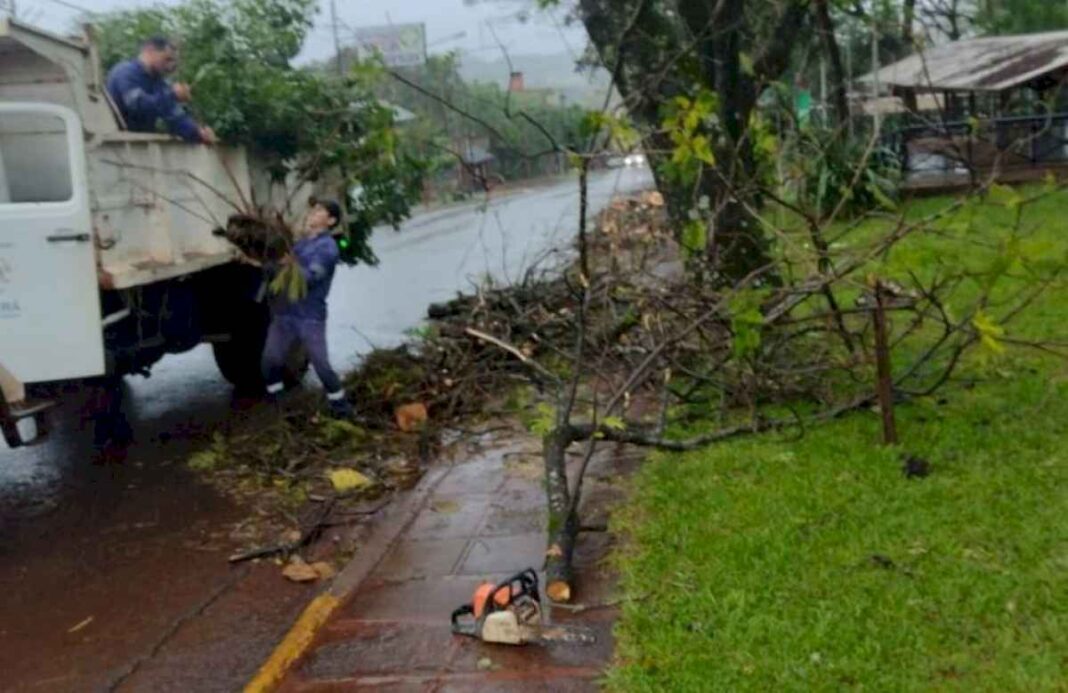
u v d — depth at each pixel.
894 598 4.36
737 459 6.12
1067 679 3.74
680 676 4.01
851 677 3.88
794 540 4.98
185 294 8.62
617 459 6.53
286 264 7.79
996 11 21.28
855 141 13.43
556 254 14.12
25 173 7.46
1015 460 5.73
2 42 7.02
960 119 22.83
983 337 5.84
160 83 8.39
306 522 6.50
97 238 7.10
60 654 5.07
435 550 5.66
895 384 6.66
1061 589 4.31
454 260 18.58
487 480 6.75
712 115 6.88
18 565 6.16
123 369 8.21
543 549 5.53
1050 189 8.40
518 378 8.41
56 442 8.59
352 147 9.39
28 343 6.99
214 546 6.27
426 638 4.65
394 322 13.05
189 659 4.94
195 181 8.41
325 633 4.80
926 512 5.14
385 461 7.45
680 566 4.89
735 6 8.05
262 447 7.92
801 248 6.49
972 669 3.86
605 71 7.91
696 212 7.59
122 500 7.14
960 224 6.68
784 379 7.12
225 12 9.50
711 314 6.43
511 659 4.38
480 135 11.36
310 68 9.75
